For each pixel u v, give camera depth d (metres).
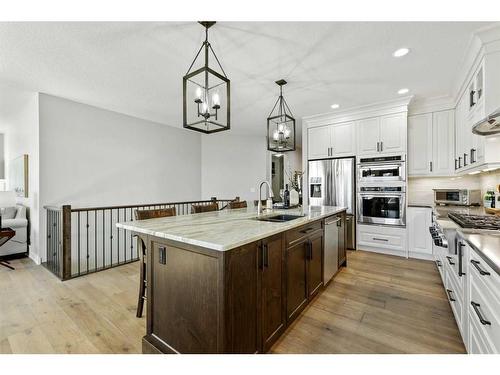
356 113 4.23
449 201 3.49
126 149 4.80
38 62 2.69
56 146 3.83
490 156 2.24
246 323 1.47
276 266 1.78
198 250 1.43
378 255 3.95
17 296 2.59
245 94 3.61
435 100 3.77
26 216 4.12
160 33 2.18
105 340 1.85
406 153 3.78
